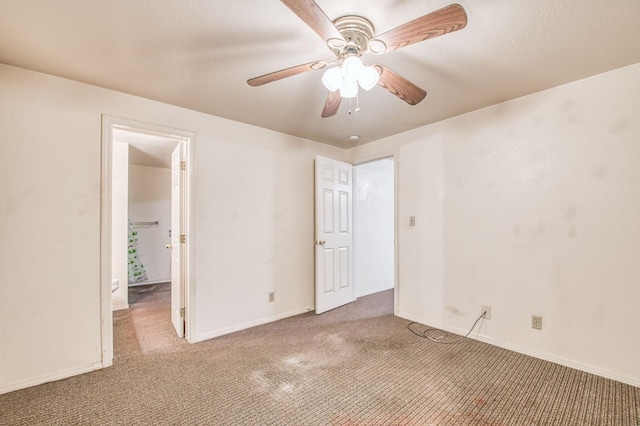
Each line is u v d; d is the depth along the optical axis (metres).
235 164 2.95
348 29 1.51
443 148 2.96
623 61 1.89
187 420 1.62
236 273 2.95
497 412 1.67
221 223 2.84
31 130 1.97
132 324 3.12
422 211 3.13
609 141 2.01
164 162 4.88
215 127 2.81
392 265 5.00
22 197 1.94
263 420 1.62
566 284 2.19
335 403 1.76
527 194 2.38
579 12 1.43
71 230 2.09
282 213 3.34
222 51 1.77
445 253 2.93
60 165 2.06
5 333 1.88
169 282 5.29
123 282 3.68
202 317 2.71
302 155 3.55
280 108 2.63
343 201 3.87
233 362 2.28
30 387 1.93
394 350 2.47
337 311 3.57
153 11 1.43
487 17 1.47
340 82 1.46
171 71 2.00
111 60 1.86
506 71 2.01
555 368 2.15
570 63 1.91
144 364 2.25
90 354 2.15
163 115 2.51
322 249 3.53
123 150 3.65
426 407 1.72
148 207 5.23
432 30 1.24
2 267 1.88
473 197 2.72
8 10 1.39
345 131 3.31
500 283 2.54
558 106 2.22
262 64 1.92
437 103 2.54
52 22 1.49
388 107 2.63
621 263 1.97
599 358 2.04
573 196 2.16
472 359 2.30
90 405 1.75
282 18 1.49
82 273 2.13
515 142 2.45
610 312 2.01
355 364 2.23
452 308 2.87
